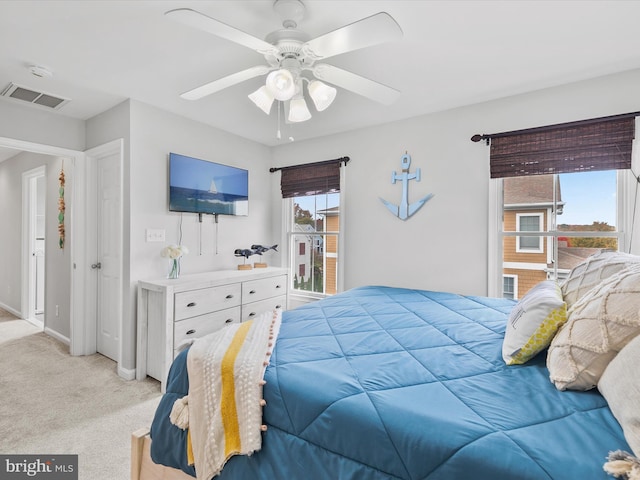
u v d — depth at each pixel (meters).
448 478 0.78
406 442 0.86
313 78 2.46
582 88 2.46
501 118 2.77
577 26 1.83
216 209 3.48
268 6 1.68
